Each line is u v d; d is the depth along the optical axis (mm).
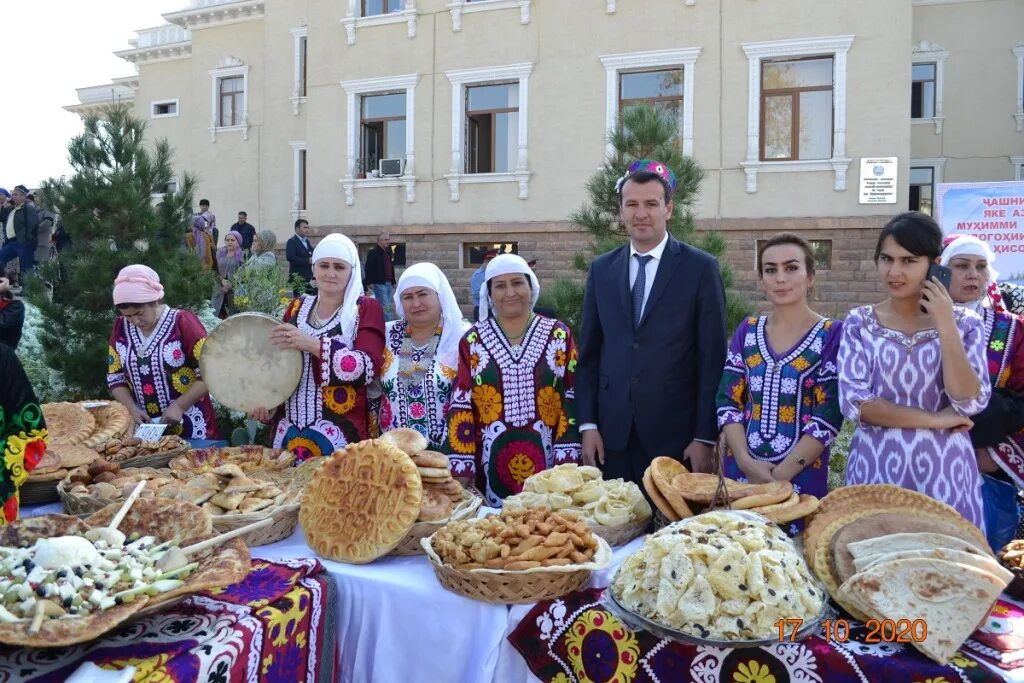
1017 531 2744
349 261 3176
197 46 19625
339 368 3041
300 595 1888
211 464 2779
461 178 14586
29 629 1461
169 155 6773
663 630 1637
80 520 1923
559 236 13992
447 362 3357
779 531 1839
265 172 18891
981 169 15305
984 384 2203
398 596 1980
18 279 9766
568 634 1810
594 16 13531
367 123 15484
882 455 2328
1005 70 15094
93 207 6219
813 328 2600
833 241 12633
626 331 2936
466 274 14672
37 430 2182
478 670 1886
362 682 2023
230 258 12625
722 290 2938
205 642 1611
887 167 12266
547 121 13938
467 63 14391
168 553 1757
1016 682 1527
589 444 2943
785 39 12586
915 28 15469
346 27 15211
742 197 13000
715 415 2811
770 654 1629
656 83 13508
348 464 2250
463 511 2311
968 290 2975
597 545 2000
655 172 2967
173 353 3707
